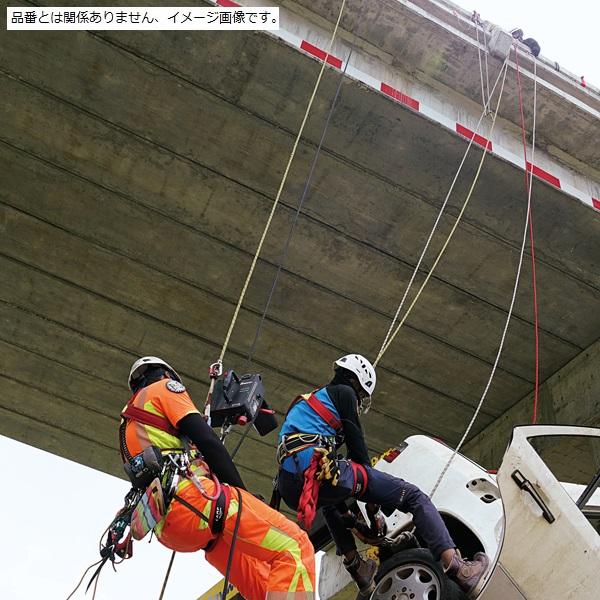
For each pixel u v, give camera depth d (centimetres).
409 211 872
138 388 339
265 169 847
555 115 822
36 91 800
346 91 754
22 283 1005
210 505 286
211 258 954
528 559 312
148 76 771
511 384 1077
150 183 877
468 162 808
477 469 407
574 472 1059
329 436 364
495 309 977
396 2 746
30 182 893
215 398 362
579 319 982
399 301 980
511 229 879
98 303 1020
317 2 753
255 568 302
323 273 956
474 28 788
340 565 448
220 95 780
